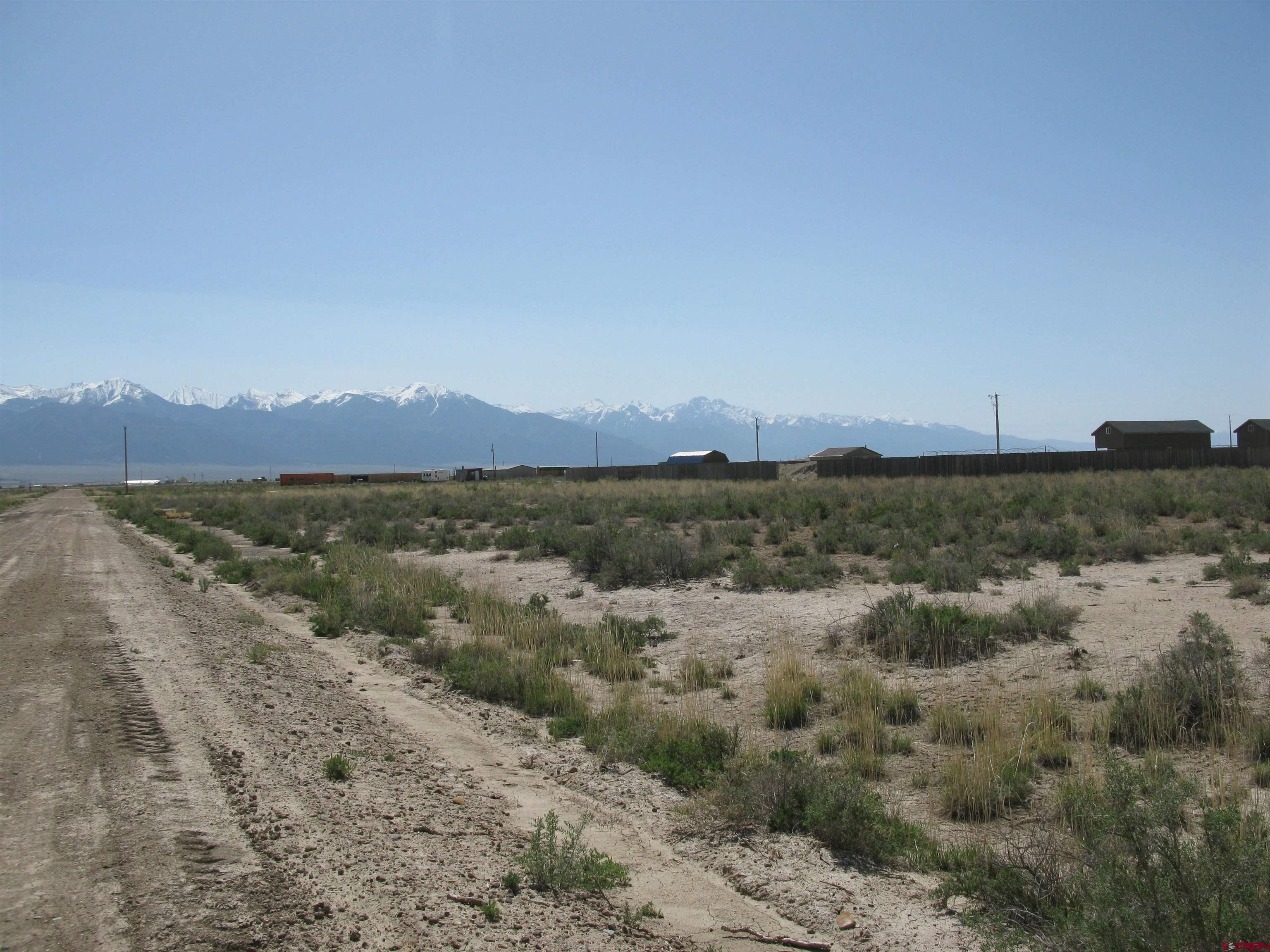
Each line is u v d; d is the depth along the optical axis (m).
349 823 7.04
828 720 10.98
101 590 21.41
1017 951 5.38
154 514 54.78
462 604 19.45
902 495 41.62
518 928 5.49
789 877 6.77
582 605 19.97
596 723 10.85
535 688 12.48
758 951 5.57
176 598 20.30
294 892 5.63
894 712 10.91
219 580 25.52
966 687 11.80
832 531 27.55
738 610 18.00
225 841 6.42
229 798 7.37
